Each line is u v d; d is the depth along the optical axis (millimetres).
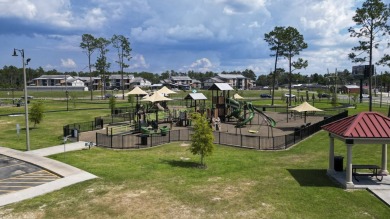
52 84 173875
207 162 21984
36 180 18281
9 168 20797
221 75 182125
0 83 158000
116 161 22203
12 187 17078
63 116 51531
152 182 17531
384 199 14836
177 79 188625
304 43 68375
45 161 21938
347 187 16422
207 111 42438
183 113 41812
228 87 45062
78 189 16484
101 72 104312
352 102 76438
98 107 67500
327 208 14070
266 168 20422
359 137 16234
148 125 36562
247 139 30156
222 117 44531
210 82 175625
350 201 14844
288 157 23547
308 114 53781
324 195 15570
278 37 67688
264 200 14961
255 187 16719
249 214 13484
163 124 40938
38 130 36844
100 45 100750
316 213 13594
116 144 28062
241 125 39188
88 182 17547
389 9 44406
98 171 19594
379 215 13391
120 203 14648
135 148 26719
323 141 29547
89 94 121875
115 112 52031
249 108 40281
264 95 106062
